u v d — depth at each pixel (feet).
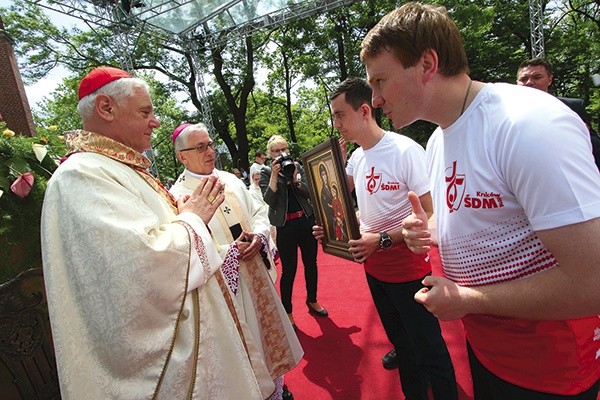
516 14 50.03
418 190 6.02
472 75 45.88
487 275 3.40
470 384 7.84
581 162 2.59
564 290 2.65
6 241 6.57
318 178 7.17
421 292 3.49
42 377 5.91
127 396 4.24
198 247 4.89
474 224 3.35
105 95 5.08
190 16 34.63
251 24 37.68
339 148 5.96
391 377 8.49
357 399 7.96
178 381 4.43
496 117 3.01
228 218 7.92
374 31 3.48
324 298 13.30
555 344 3.20
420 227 4.05
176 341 4.61
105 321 4.20
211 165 8.09
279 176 11.02
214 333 4.98
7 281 5.92
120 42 33.32
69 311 4.33
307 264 11.94
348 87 6.29
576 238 2.53
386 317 7.00
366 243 5.96
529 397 3.42
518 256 3.16
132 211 4.58
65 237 4.37
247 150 59.72
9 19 47.14
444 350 6.11
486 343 3.69
